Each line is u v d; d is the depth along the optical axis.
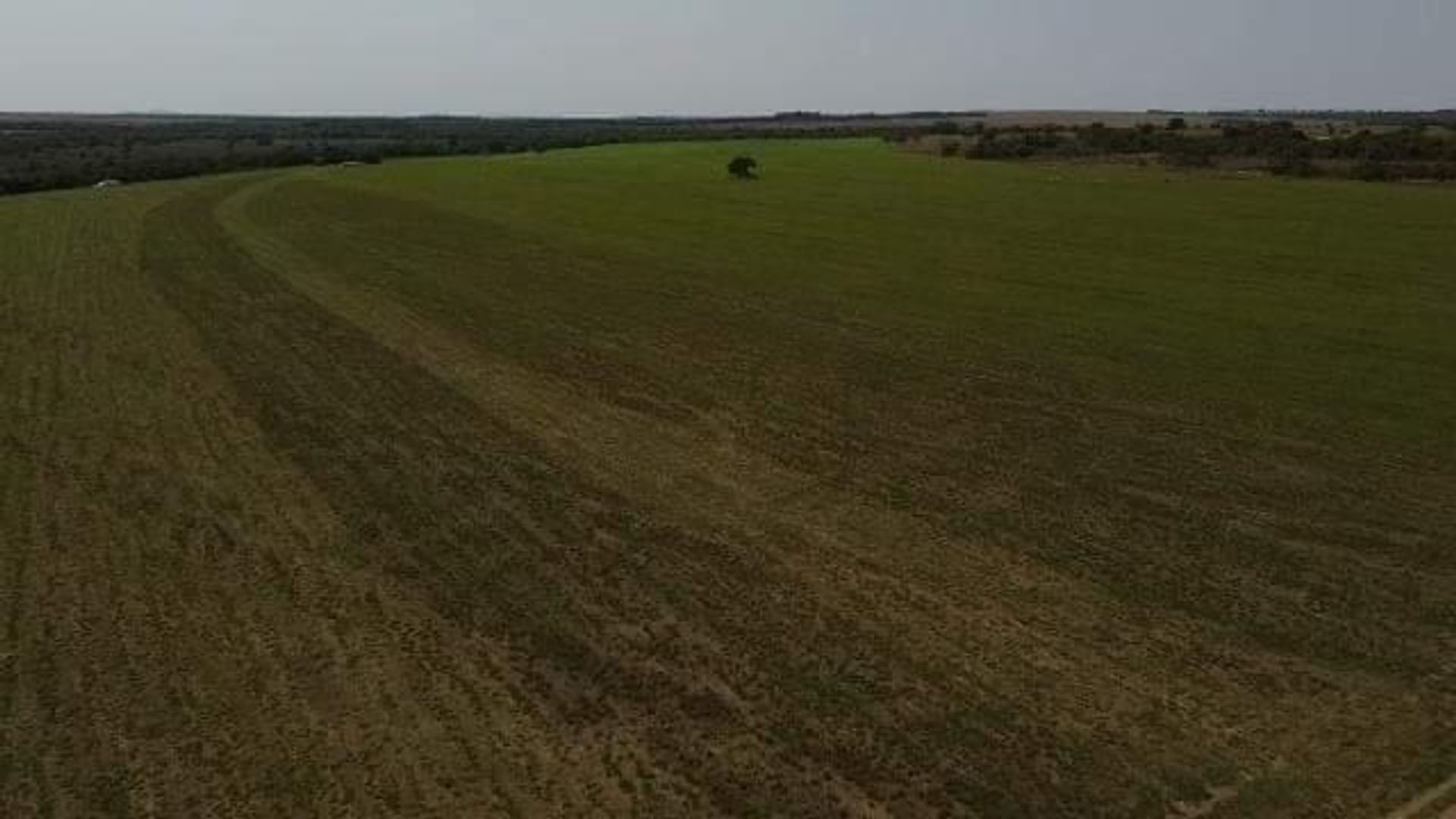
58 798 12.24
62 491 21.19
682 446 24.17
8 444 23.75
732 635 16.00
